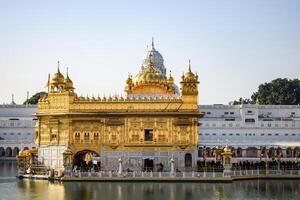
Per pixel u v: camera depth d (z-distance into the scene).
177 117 82.44
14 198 63.25
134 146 82.56
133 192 67.81
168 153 82.25
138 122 82.88
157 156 82.31
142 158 82.38
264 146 128.12
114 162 82.81
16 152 156.62
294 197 64.75
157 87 97.31
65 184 75.25
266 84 187.00
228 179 77.69
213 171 80.44
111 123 83.12
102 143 83.06
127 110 83.12
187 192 68.19
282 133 142.75
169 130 82.50
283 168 88.50
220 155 88.75
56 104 85.44
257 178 83.00
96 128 83.50
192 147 82.06
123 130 83.00
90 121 83.62
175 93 105.50
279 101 178.88
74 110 83.94
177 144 82.12
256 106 146.50
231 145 128.88
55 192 67.81
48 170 82.00
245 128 143.62
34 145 154.25
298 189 71.81
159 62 133.12
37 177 82.00
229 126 144.00
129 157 82.62
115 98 83.94
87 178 77.81
